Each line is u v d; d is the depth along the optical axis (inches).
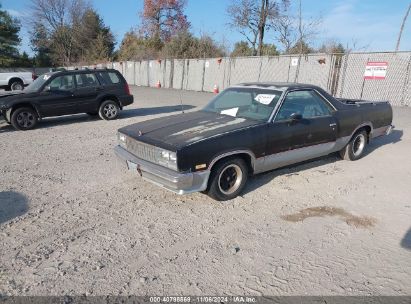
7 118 372.8
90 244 134.6
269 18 1159.6
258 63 778.8
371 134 256.8
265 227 150.3
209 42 1293.1
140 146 174.1
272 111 190.7
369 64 575.8
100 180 206.1
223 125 180.9
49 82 389.7
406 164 246.4
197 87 967.6
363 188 197.9
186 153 153.5
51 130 370.3
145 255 127.6
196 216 159.6
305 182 206.4
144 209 166.4
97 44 1999.3
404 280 114.5
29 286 109.7
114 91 434.9
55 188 192.9
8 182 202.1
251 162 180.9
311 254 129.3
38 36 2170.3
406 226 152.3
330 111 222.5
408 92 557.9
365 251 131.9
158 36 1769.2
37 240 137.2
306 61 678.5
